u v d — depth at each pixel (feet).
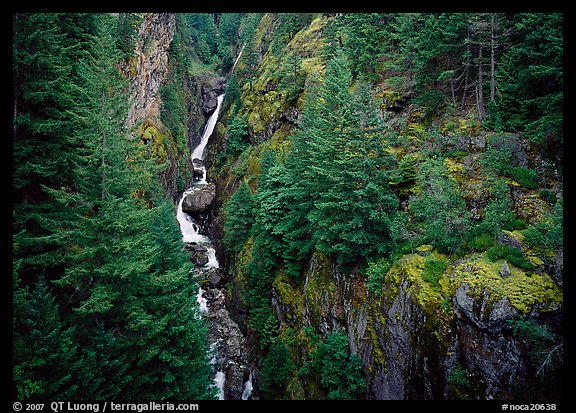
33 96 43.21
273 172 93.91
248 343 87.30
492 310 41.68
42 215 43.57
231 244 109.09
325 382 59.36
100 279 43.96
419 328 48.57
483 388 41.98
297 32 186.70
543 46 52.65
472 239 51.26
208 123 221.46
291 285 80.94
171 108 151.02
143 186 56.65
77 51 57.41
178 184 141.90
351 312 62.13
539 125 56.24
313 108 91.09
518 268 45.03
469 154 62.23
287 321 77.92
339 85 72.90
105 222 43.11
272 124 142.00
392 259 57.88
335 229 62.34
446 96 76.13
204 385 54.85
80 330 41.57
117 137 46.68
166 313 49.47
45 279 42.55
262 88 166.61
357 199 62.08
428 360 47.11
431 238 55.88
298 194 78.28
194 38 264.93
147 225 51.85
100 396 36.70
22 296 34.06
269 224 84.48
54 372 34.06
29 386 30.86
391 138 64.90
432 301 47.88
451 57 74.13
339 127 68.03
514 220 51.11
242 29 277.23
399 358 51.49
